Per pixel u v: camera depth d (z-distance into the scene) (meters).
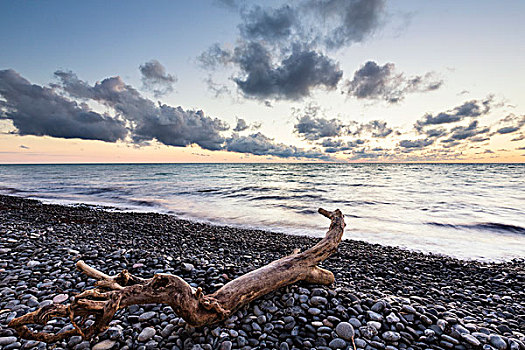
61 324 3.08
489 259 7.12
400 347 2.71
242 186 27.39
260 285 3.24
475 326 3.03
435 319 3.09
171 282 2.79
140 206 16.09
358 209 14.38
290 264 3.59
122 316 3.21
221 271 4.60
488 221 11.35
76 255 5.57
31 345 2.70
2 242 6.25
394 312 3.21
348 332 2.84
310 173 51.56
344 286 4.23
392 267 6.30
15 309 3.40
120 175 48.84
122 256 5.55
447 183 28.95
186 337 2.83
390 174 46.31
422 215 12.78
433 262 6.64
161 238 8.44
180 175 48.03
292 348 2.70
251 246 7.90
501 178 35.75
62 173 58.19
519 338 2.92
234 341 2.77
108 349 2.68
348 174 47.47
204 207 15.56
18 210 13.19
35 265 4.89
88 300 2.39
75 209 14.42
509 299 4.49
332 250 3.94
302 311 3.21
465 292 4.83
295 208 15.02
